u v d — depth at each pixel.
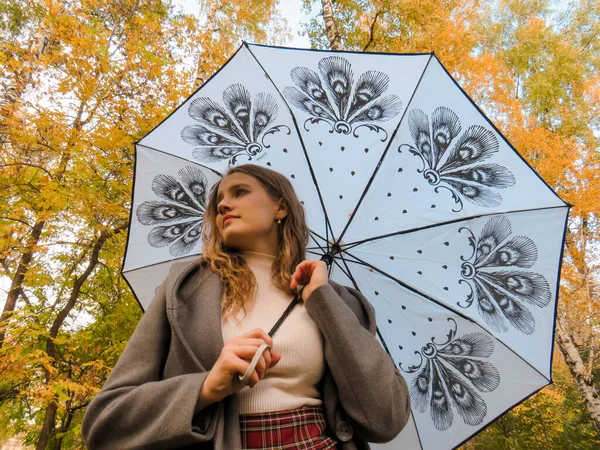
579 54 12.70
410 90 2.01
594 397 7.34
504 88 8.91
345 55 2.11
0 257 4.93
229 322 1.12
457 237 1.91
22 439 6.09
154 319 1.10
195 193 2.01
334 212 1.94
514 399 1.75
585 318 8.64
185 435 0.80
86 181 4.90
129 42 5.60
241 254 1.37
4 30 8.08
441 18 6.75
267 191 1.45
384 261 1.92
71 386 3.95
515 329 1.81
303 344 1.11
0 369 3.89
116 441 0.86
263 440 0.94
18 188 5.22
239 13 8.51
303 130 2.02
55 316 5.75
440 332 1.87
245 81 2.10
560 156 7.57
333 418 1.11
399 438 1.84
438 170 1.94
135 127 4.89
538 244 1.85
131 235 2.02
